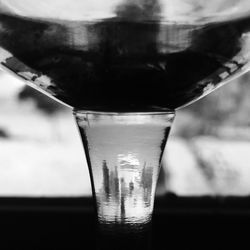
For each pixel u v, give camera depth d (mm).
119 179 188
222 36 157
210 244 353
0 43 164
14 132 466
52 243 359
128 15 151
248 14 160
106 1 150
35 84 184
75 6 151
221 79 176
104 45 153
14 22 158
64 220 365
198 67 159
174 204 381
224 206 376
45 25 154
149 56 154
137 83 161
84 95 171
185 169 416
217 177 401
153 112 182
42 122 475
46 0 153
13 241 358
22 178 404
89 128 185
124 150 185
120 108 178
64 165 417
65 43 154
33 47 158
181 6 151
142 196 191
